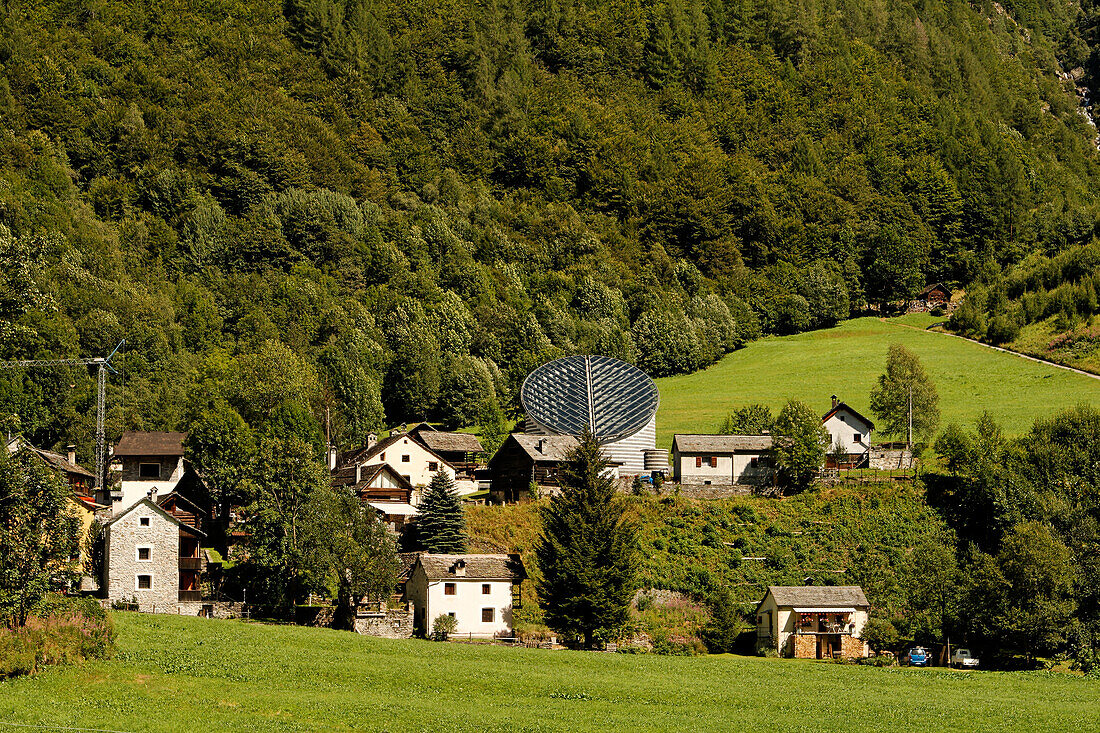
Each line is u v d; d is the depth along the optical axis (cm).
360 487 19225
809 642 14262
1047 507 16362
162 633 11669
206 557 15775
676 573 16488
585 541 14300
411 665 11175
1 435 11062
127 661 10369
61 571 10744
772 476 19325
